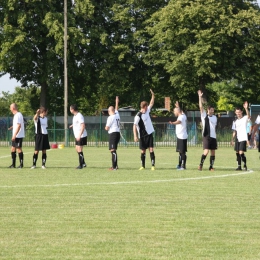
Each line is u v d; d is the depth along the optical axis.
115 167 45.78
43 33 125.94
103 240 19.02
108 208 25.08
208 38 115.50
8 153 74.00
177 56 120.50
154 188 32.38
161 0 130.88
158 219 22.52
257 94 138.88
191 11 116.81
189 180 36.91
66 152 77.38
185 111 136.00
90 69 127.19
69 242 18.75
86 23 127.94
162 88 135.50
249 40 118.94
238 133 45.56
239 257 17.00
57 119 127.56
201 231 20.38
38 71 128.12
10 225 21.33
